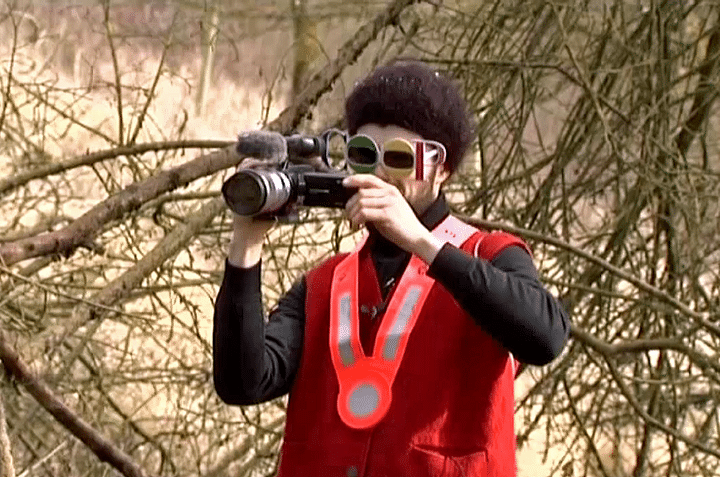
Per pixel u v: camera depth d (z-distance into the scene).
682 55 21.05
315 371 7.04
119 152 18.78
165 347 19.23
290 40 24.91
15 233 19.03
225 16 23.62
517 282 6.32
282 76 20.77
